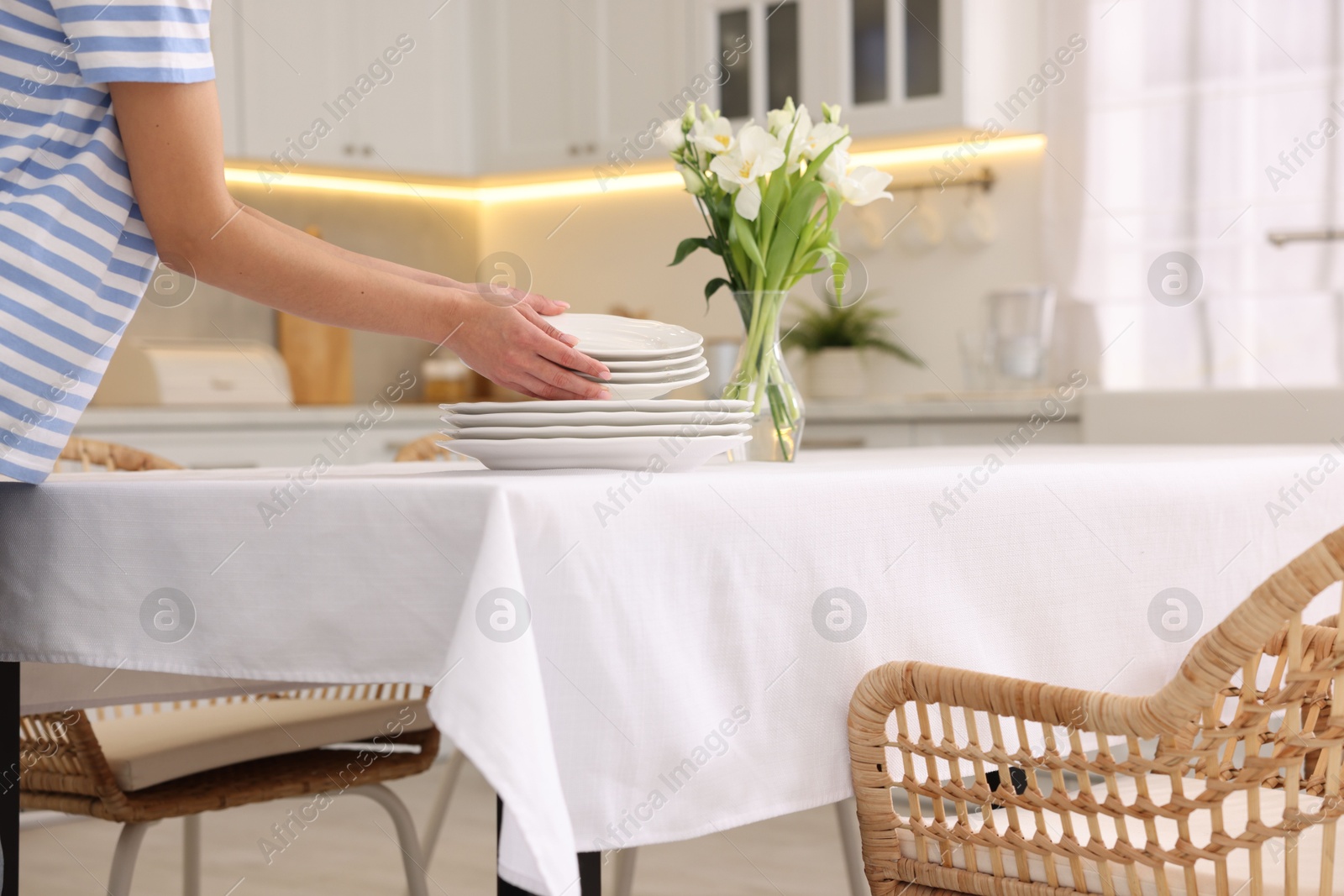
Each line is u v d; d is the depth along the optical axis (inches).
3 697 48.3
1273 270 136.8
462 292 46.4
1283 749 37.3
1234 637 35.7
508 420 45.5
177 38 41.9
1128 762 38.8
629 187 181.3
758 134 57.2
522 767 32.3
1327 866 38.3
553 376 46.1
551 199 187.5
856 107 148.6
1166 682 52.0
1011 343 143.3
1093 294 146.9
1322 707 45.2
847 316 161.6
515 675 33.1
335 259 45.8
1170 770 38.2
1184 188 141.3
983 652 45.9
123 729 66.1
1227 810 45.9
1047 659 48.0
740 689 39.8
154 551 42.2
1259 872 38.4
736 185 57.7
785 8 152.8
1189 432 122.3
